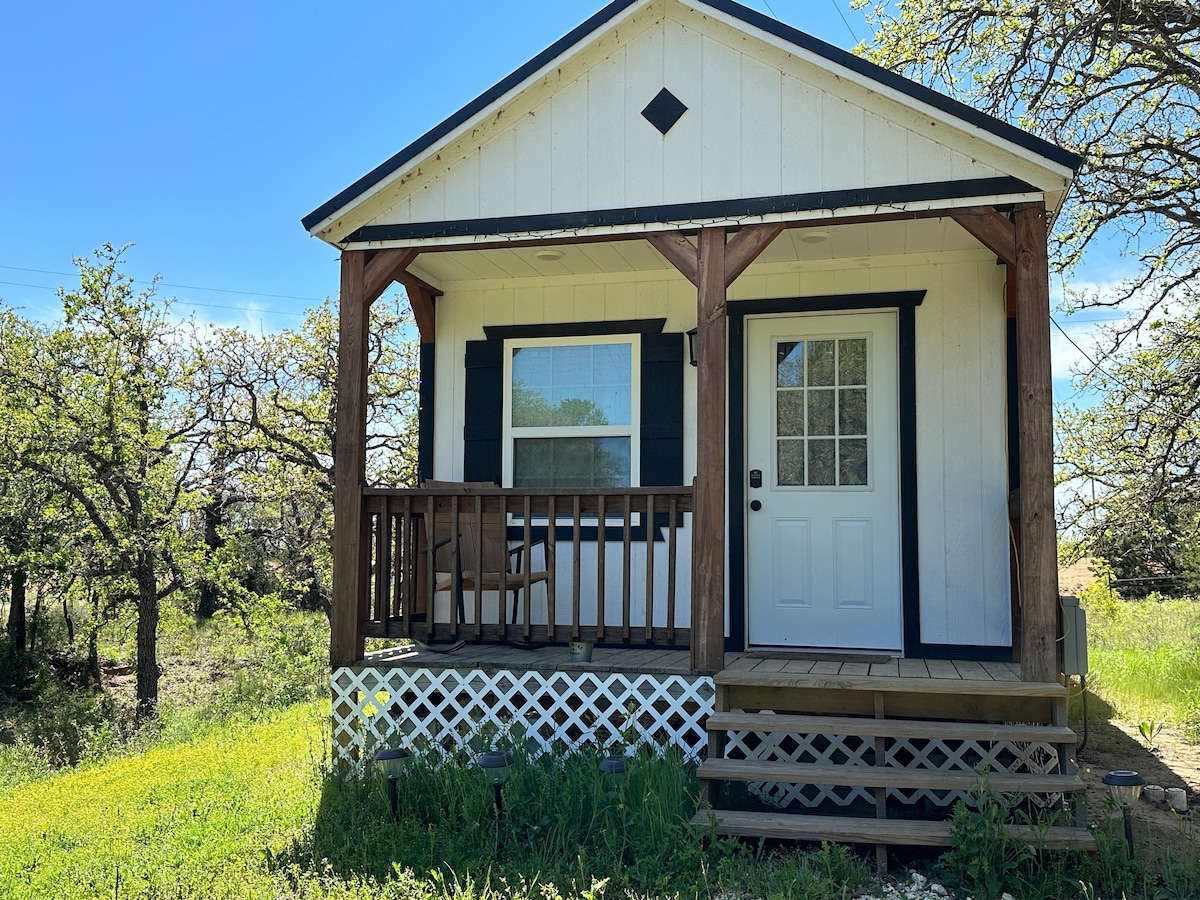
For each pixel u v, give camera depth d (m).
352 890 4.48
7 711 17.39
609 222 5.92
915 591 6.64
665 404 7.25
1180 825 4.86
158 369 17.22
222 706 16.06
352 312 6.29
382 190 6.20
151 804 6.27
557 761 5.61
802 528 6.98
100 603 18.77
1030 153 5.14
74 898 4.54
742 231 5.73
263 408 16.92
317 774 6.35
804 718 5.26
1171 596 16.78
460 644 6.65
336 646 6.13
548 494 5.96
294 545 17.38
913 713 5.40
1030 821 4.62
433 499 6.16
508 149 6.12
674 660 6.07
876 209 5.50
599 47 5.99
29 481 16.78
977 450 6.64
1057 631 5.68
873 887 4.46
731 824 4.82
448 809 5.30
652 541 5.80
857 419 6.98
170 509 16.95
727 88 5.80
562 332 7.46
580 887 4.45
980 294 6.71
